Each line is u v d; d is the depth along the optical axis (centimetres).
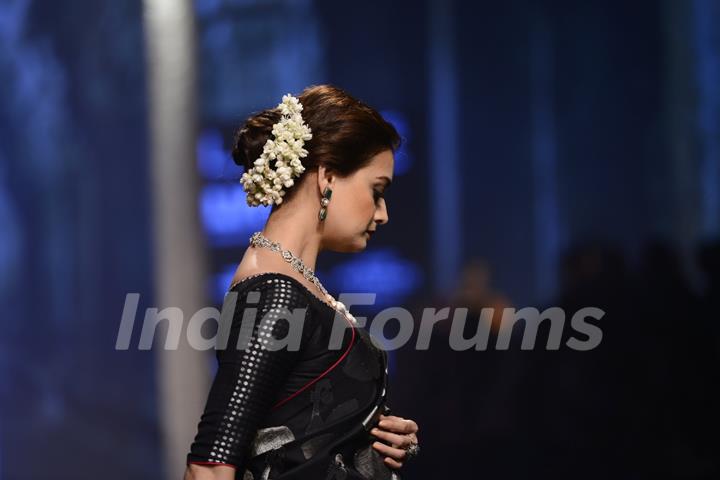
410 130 2339
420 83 2350
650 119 2209
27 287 2439
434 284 2241
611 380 1556
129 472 2269
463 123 2320
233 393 497
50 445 2338
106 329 2380
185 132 2330
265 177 545
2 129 2472
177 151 2322
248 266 543
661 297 1560
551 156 2275
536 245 2256
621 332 1561
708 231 2142
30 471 2341
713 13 2172
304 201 551
